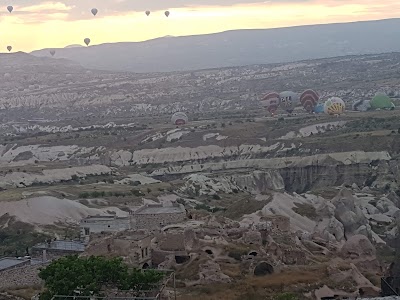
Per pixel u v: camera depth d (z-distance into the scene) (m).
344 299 55.94
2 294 68.31
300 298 64.25
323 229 101.06
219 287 64.38
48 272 57.44
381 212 128.50
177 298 60.34
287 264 72.69
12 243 114.38
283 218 90.69
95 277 55.78
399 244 94.75
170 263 70.12
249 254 72.00
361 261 77.81
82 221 107.31
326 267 70.50
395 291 66.31
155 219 95.81
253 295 63.22
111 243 75.19
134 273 56.94
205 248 72.75
